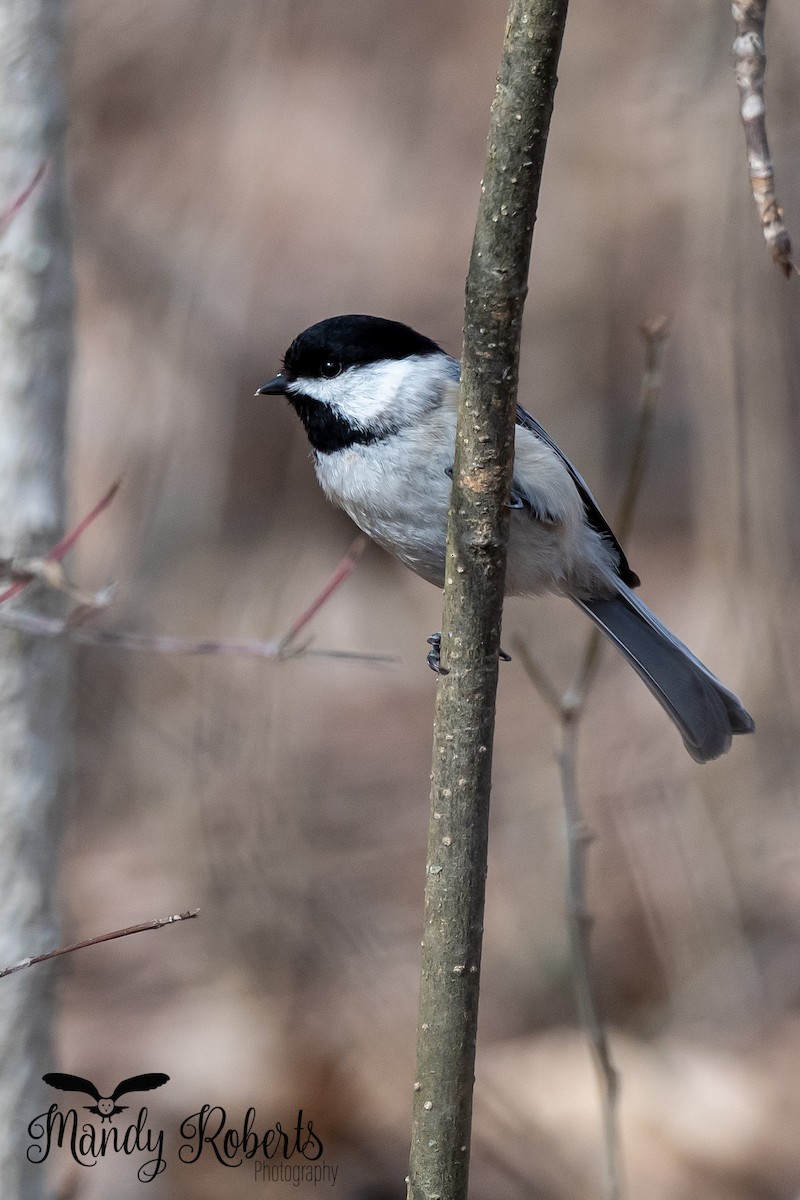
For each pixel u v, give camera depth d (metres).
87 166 12.98
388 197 14.12
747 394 9.92
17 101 6.00
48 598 6.11
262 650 4.97
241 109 13.41
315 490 13.32
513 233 3.91
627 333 12.86
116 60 13.25
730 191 9.89
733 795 10.11
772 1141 8.16
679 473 13.27
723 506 10.10
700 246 10.37
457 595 4.19
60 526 6.16
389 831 11.07
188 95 13.34
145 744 11.20
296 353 6.38
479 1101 8.46
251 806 10.12
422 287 13.83
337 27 14.31
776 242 3.60
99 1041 8.87
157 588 11.97
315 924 9.62
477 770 4.21
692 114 10.66
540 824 10.74
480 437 4.09
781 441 9.87
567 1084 8.72
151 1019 9.02
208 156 13.18
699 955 9.59
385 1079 8.65
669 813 10.27
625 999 9.53
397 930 9.90
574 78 12.57
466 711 4.20
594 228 12.45
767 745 10.05
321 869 10.34
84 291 12.70
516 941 9.98
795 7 10.16
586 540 6.71
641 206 12.18
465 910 4.22
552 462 6.44
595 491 13.16
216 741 10.56
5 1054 6.09
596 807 10.59
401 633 13.74
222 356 12.80
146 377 12.54
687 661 6.67
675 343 13.01
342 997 9.17
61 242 6.14
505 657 4.72
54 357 6.12
